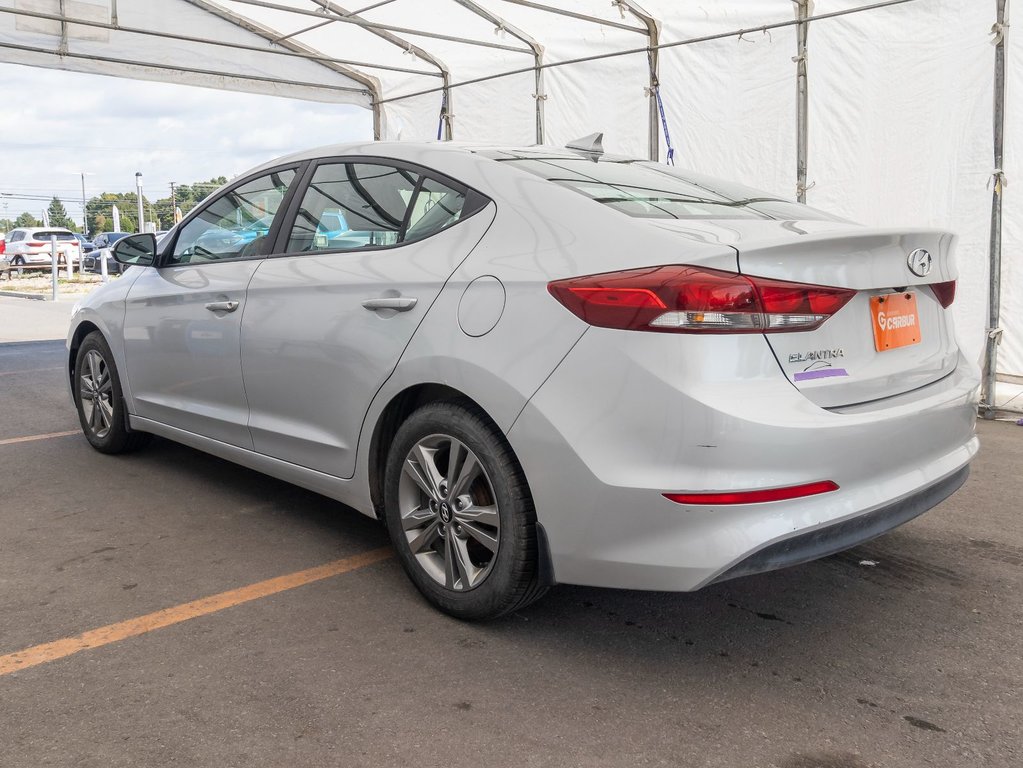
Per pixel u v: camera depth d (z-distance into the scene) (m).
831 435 2.16
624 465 2.19
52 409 6.02
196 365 3.67
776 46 6.86
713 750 2.03
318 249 3.19
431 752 2.00
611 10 7.87
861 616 2.78
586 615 2.76
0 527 3.50
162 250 4.07
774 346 2.18
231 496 3.94
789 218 2.71
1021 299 5.69
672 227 2.31
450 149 2.98
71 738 2.03
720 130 7.32
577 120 8.48
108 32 8.67
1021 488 4.16
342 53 9.88
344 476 3.02
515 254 2.49
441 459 2.81
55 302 18.00
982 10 5.70
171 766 1.93
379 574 3.06
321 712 2.16
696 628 2.68
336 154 3.33
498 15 8.24
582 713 2.18
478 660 2.45
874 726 2.14
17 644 2.50
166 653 2.46
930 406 2.46
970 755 2.02
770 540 2.09
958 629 2.69
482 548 2.73
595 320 2.22
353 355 2.87
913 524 3.66
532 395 2.32
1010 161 5.65
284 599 2.84
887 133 6.27
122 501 3.85
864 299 2.40
